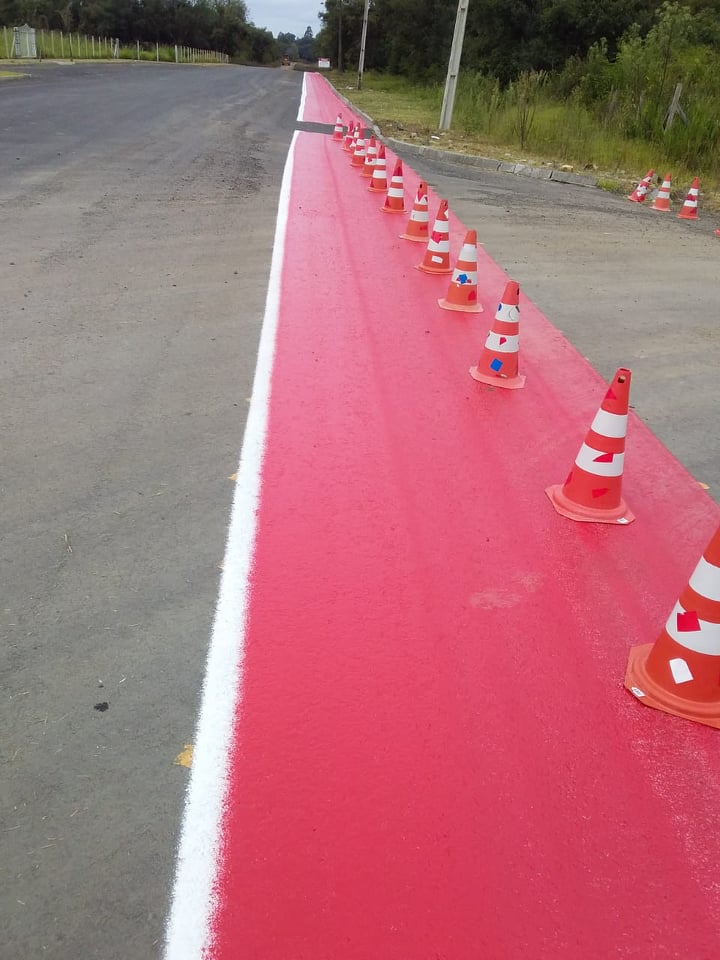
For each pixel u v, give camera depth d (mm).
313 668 2666
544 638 2945
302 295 6625
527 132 19703
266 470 3854
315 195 10977
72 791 2143
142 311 5867
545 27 28531
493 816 2209
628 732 2559
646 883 2080
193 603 2906
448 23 41562
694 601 2617
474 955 1855
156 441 4008
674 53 19875
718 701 2662
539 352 6020
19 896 1871
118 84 28312
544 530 3641
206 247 7781
